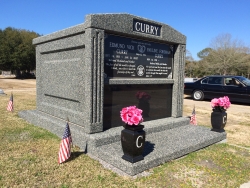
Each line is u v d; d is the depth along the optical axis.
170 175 3.52
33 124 6.24
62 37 5.32
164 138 4.88
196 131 5.52
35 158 3.90
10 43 41.50
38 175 3.32
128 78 5.22
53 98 6.18
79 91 5.02
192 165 3.92
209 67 44.62
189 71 57.69
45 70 6.45
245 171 3.84
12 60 40.97
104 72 4.77
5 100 10.83
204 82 13.57
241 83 12.13
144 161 3.59
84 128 4.68
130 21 4.93
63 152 3.76
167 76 6.16
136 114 3.45
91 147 4.16
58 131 5.19
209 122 7.81
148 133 5.15
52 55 6.08
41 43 6.43
